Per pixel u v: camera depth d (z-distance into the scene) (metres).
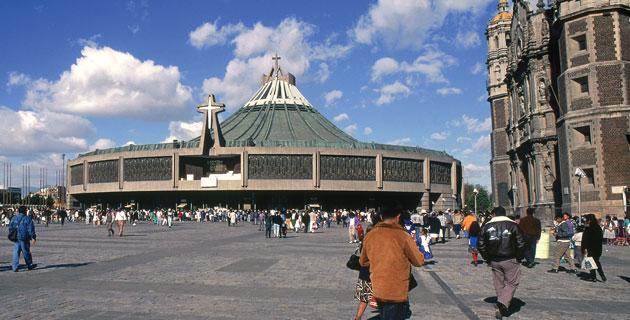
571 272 18.02
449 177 106.31
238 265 18.97
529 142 55.09
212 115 94.38
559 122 46.16
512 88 63.25
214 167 97.06
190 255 22.75
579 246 18.38
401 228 7.61
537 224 19.41
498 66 74.62
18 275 16.31
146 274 16.52
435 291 13.76
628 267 19.36
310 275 16.36
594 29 43.19
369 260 7.64
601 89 42.72
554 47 52.00
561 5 45.38
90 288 13.82
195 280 15.26
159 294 12.92
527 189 60.78
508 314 10.83
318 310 11.09
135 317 10.30
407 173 98.19
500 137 73.75
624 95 42.22
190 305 11.55
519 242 10.62
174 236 37.78
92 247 27.05
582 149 43.41
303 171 92.19
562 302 12.22
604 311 11.20
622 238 31.78
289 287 14.05
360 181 93.88
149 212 90.50
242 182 91.31
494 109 74.56
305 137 110.94
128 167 96.81
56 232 44.00
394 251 7.41
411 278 8.49
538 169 53.41
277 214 37.38
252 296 12.70
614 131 42.06
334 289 13.76
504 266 10.66
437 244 31.66
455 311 11.15
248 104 127.88
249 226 59.59
